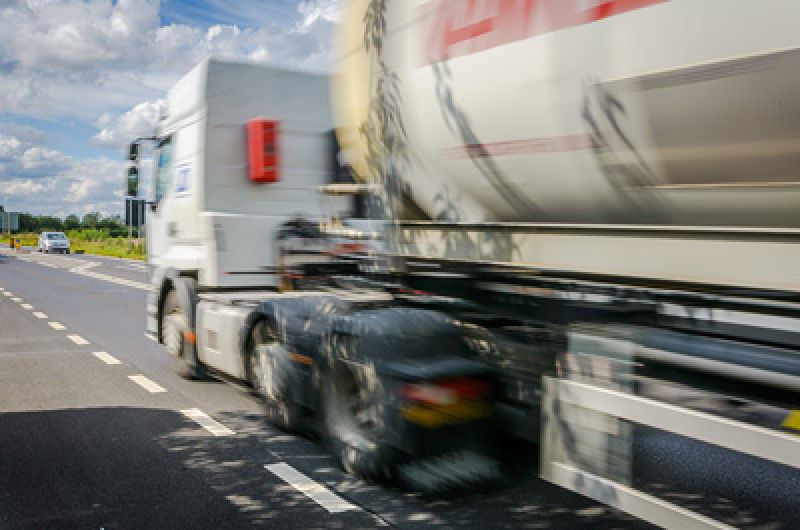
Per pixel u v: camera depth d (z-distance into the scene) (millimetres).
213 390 6871
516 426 3830
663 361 2992
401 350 4035
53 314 13664
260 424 5641
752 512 3672
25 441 5238
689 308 3057
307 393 4773
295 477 4441
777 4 2455
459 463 3969
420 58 4203
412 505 3986
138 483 4363
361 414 4367
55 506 4004
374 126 4699
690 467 4320
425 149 4309
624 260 3316
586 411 3207
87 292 18656
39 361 8523
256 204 6934
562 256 3656
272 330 5289
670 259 3102
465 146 3990
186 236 7188
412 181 4512
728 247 2869
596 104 3186
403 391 3912
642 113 2982
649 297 3238
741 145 2699
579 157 3342
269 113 6938
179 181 7312
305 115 7098
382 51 4516
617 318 3326
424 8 4168
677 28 2791
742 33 2566
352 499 4082
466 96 3889
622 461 3023
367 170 4934
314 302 4957
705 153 2828
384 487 4250
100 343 9984
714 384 2834
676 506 2811
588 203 3465
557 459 3332
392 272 4762
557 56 3332
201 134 6762
